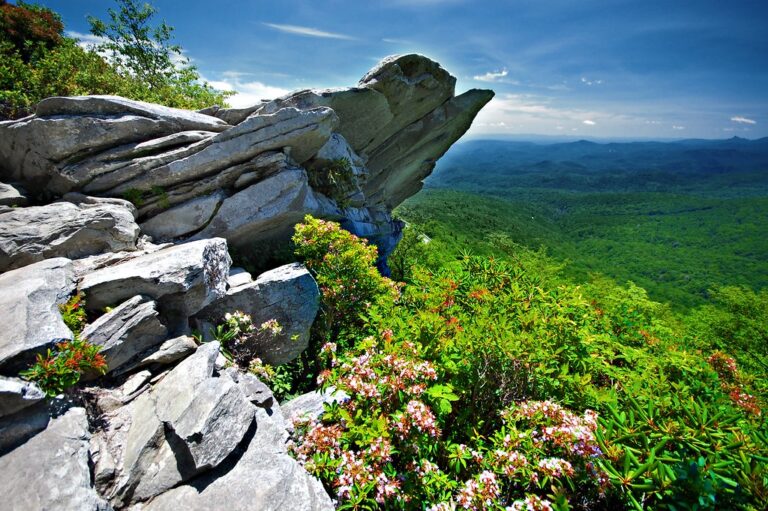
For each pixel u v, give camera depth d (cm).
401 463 523
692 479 381
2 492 369
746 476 386
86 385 568
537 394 626
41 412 462
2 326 517
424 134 2341
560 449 493
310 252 1148
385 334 640
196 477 456
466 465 527
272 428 543
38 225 793
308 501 432
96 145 1035
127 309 650
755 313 2798
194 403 507
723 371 736
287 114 1189
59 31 2253
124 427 523
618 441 481
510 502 496
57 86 1565
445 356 621
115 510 425
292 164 1277
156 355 639
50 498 370
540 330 653
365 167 2089
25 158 1024
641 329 855
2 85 1482
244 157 1157
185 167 1079
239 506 416
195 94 2383
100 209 887
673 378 678
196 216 1082
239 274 1016
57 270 693
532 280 938
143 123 1095
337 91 1605
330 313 1099
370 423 523
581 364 669
